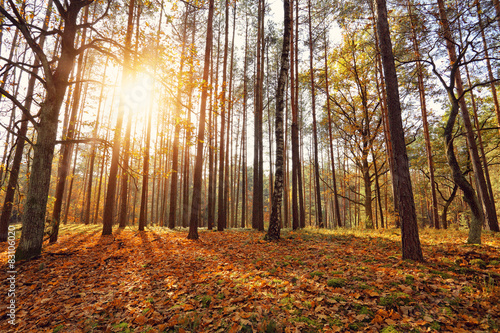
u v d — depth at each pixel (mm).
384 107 15164
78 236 11789
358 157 17547
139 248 8609
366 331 2840
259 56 16438
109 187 12469
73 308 4121
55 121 7727
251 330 2998
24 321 3807
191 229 10375
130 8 12273
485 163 15914
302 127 30297
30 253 6957
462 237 8586
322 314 3209
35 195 7184
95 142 8930
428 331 2760
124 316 3771
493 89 13914
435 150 20000
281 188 9320
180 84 8125
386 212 17047
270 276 4789
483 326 2744
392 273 4363
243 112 26250
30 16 7785
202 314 3518
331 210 38031
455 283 3812
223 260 6383
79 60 11906
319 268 5113
